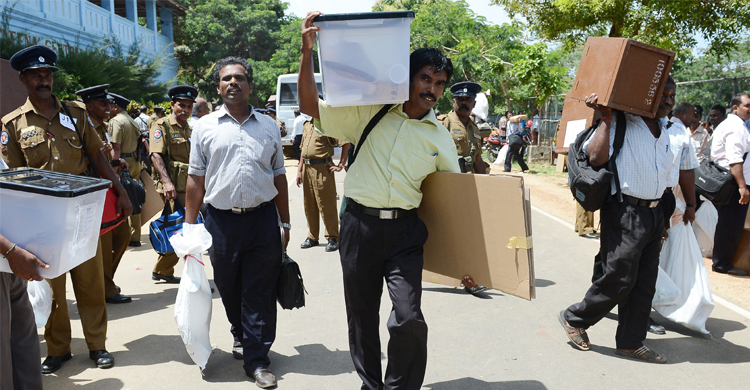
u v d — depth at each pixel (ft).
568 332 12.92
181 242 10.93
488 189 8.94
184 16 107.34
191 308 10.94
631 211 11.49
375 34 7.91
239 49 126.31
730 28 36.83
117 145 17.17
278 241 11.64
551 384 11.14
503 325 14.28
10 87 24.11
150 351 12.64
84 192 8.34
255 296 11.44
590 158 11.80
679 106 20.56
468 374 11.57
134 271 19.39
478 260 9.32
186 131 17.79
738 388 11.03
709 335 13.74
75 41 60.39
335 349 12.79
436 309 15.48
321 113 8.73
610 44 11.27
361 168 8.93
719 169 18.62
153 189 17.16
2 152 11.48
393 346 8.95
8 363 8.53
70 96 51.29
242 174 11.07
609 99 10.96
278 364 12.00
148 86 68.44
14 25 51.47
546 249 22.75
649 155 11.39
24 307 9.23
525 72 50.47
